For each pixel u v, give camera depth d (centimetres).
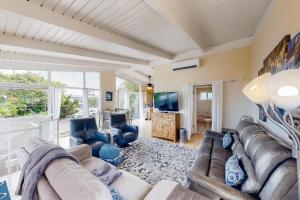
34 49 332
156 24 293
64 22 247
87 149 228
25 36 308
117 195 126
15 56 374
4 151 281
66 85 584
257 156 159
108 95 712
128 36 348
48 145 140
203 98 879
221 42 418
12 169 248
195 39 366
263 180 132
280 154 131
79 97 631
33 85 493
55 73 548
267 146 154
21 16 205
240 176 152
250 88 100
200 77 466
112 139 374
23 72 479
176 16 256
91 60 507
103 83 692
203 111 882
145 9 242
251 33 362
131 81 920
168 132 495
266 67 252
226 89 423
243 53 395
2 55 356
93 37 294
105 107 700
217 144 297
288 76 73
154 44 409
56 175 101
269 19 249
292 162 120
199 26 313
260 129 222
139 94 964
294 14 166
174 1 226
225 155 246
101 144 325
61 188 92
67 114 602
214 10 255
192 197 119
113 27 301
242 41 394
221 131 388
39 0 209
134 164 312
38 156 124
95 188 83
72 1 215
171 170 288
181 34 343
